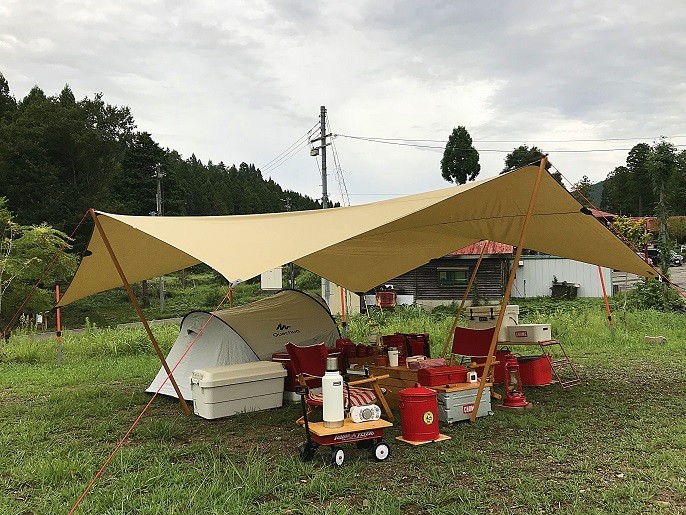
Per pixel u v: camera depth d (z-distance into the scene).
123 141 37.88
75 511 3.63
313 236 5.10
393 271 9.35
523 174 5.25
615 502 3.50
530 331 7.44
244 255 4.67
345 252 8.23
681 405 6.03
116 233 6.25
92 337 12.62
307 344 7.77
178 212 36.25
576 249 7.43
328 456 4.59
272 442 5.20
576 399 6.45
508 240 7.77
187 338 7.59
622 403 6.16
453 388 5.63
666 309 14.94
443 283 20.89
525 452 4.60
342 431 4.39
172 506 3.64
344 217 5.78
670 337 10.87
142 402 7.10
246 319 7.41
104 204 31.70
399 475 4.20
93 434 5.58
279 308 7.81
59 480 4.27
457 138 43.81
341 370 7.24
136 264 7.28
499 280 20.42
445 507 3.56
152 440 5.32
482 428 5.42
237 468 4.38
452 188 5.77
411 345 7.92
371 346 7.70
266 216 6.74
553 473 4.12
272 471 4.32
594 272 20.03
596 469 4.18
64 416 6.34
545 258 20.44
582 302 17.91
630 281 26.41
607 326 12.20
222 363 7.00
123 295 32.09
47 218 29.28
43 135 30.52
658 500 3.57
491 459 4.49
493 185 5.36
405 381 5.96
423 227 6.95
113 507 3.70
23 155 29.80
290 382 6.89
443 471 4.23
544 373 7.29
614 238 6.51
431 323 13.82
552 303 18.12
